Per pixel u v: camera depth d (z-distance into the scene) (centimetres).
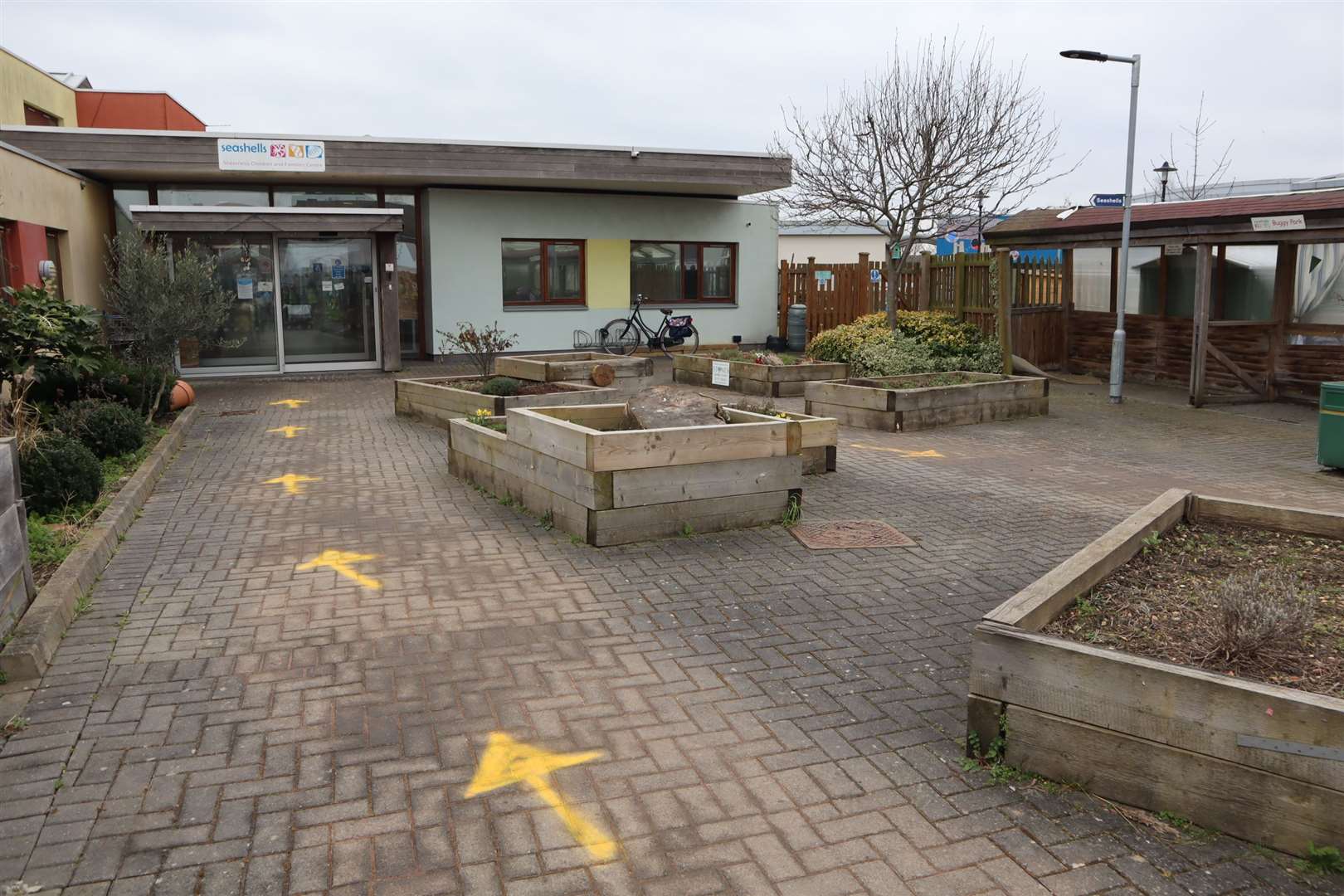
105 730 394
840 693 438
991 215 2020
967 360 1584
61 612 496
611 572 606
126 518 705
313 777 360
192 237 1717
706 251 2216
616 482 655
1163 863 312
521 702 425
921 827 333
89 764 367
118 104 2320
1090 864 312
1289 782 309
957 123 1780
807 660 475
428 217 1930
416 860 312
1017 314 1778
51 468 692
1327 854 302
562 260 2067
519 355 2006
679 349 2161
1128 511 798
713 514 695
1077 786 352
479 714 412
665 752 382
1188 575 477
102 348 1040
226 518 734
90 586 565
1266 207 1326
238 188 1864
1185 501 573
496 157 1803
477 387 1209
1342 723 298
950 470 955
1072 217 1645
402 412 1258
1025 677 360
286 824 331
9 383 950
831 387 1249
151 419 1116
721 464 691
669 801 348
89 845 317
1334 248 1440
